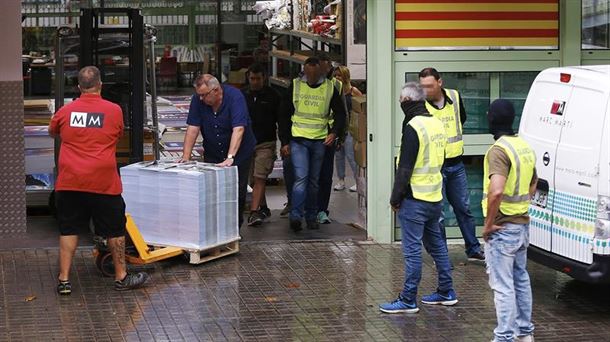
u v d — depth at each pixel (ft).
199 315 36.63
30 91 61.98
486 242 32.78
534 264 44.47
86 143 38.42
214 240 43.88
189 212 43.01
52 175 52.85
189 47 70.23
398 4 46.98
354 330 35.06
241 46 70.79
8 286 40.19
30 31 65.26
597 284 39.14
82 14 46.50
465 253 46.44
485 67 47.62
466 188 43.88
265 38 70.03
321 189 51.67
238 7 70.64
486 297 39.17
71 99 52.75
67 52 52.39
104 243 41.37
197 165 44.68
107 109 38.81
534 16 47.67
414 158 35.53
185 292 39.52
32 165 52.70
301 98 48.96
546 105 38.47
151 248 44.11
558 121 37.45
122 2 68.80
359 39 56.18
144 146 50.26
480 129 48.16
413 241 36.32
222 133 46.06
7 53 46.50
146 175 43.70
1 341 33.71
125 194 44.21
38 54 65.36
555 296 39.60
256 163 51.52
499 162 32.12
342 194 61.26
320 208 52.08
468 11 47.29
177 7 69.77
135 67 46.93
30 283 40.63
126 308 37.40
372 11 47.09
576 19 47.73
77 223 39.17
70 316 36.42
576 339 34.30
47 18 65.46
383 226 47.78
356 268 43.39
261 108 51.21
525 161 32.40
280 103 50.16
